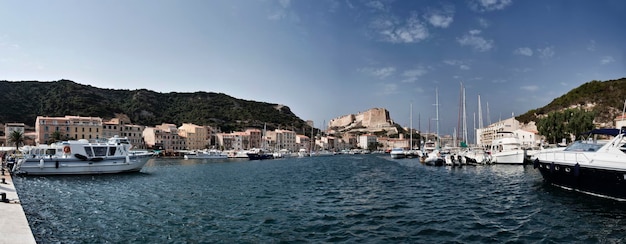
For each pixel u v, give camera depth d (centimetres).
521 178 4234
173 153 13562
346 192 3291
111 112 17750
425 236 1727
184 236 1755
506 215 2172
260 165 8369
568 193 2867
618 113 11000
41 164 4653
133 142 14475
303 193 3234
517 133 10306
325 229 1875
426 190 3359
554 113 7988
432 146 13500
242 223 2016
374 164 8469
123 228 1920
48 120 12331
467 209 2375
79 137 12812
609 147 2642
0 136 13175
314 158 13675
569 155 2878
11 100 16150
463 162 6412
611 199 2562
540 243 1602
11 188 2938
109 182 4169
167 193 3234
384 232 1806
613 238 1675
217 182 4238
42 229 1909
